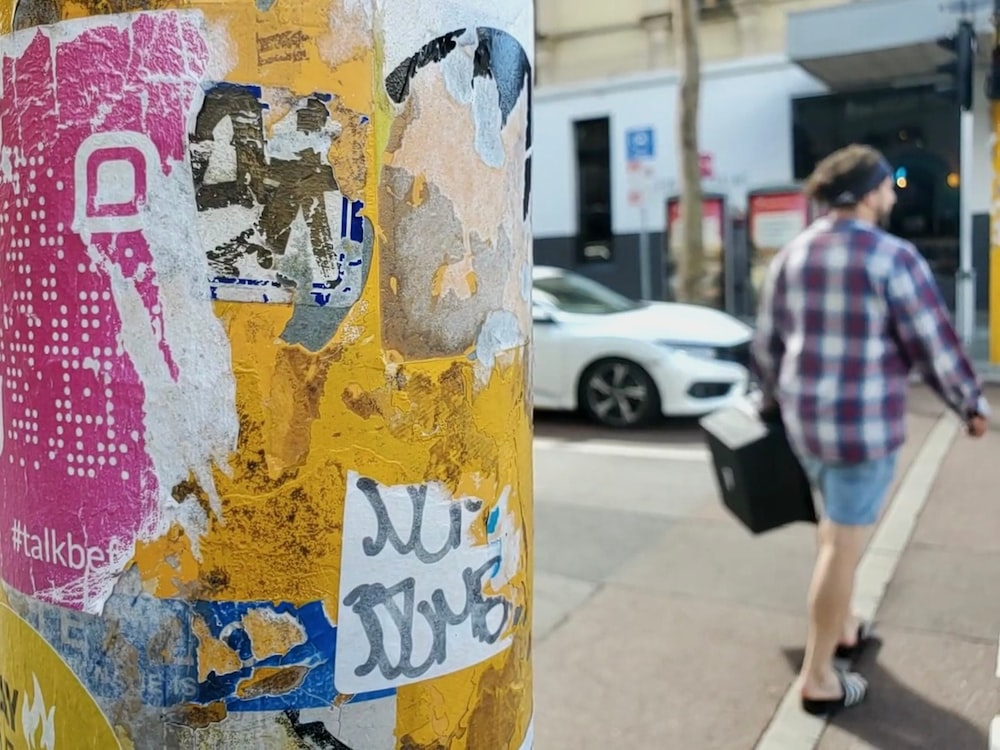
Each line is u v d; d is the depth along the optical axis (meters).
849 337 3.18
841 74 13.85
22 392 1.41
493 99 1.50
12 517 1.46
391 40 1.35
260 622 1.35
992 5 9.99
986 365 10.49
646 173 14.52
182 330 1.32
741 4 15.27
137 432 1.34
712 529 5.64
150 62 1.29
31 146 1.37
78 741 1.41
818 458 3.29
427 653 1.45
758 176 15.42
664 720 3.45
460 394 1.47
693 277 12.65
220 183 1.30
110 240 1.32
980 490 6.11
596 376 8.69
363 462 1.37
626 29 16.36
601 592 4.69
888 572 4.77
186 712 1.35
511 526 1.57
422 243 1.41
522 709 1.64
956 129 14.28
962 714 3.42
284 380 1.33
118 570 1.36
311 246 1.33
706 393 8.34
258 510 1.33
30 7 1.35
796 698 3.57
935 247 14.62
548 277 9.62
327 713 1.38
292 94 1.30
